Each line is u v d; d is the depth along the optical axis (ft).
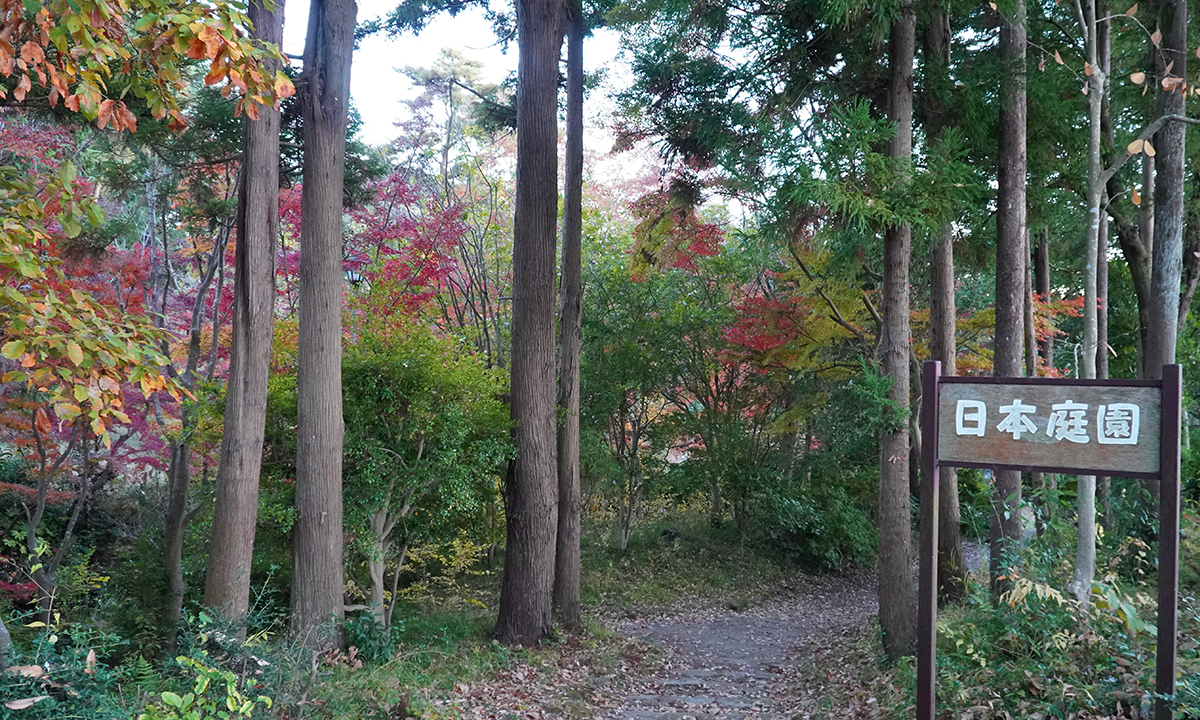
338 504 26.00
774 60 30.63
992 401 13.56
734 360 48.21
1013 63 27.35
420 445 28.50
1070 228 37.86
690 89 33.96
